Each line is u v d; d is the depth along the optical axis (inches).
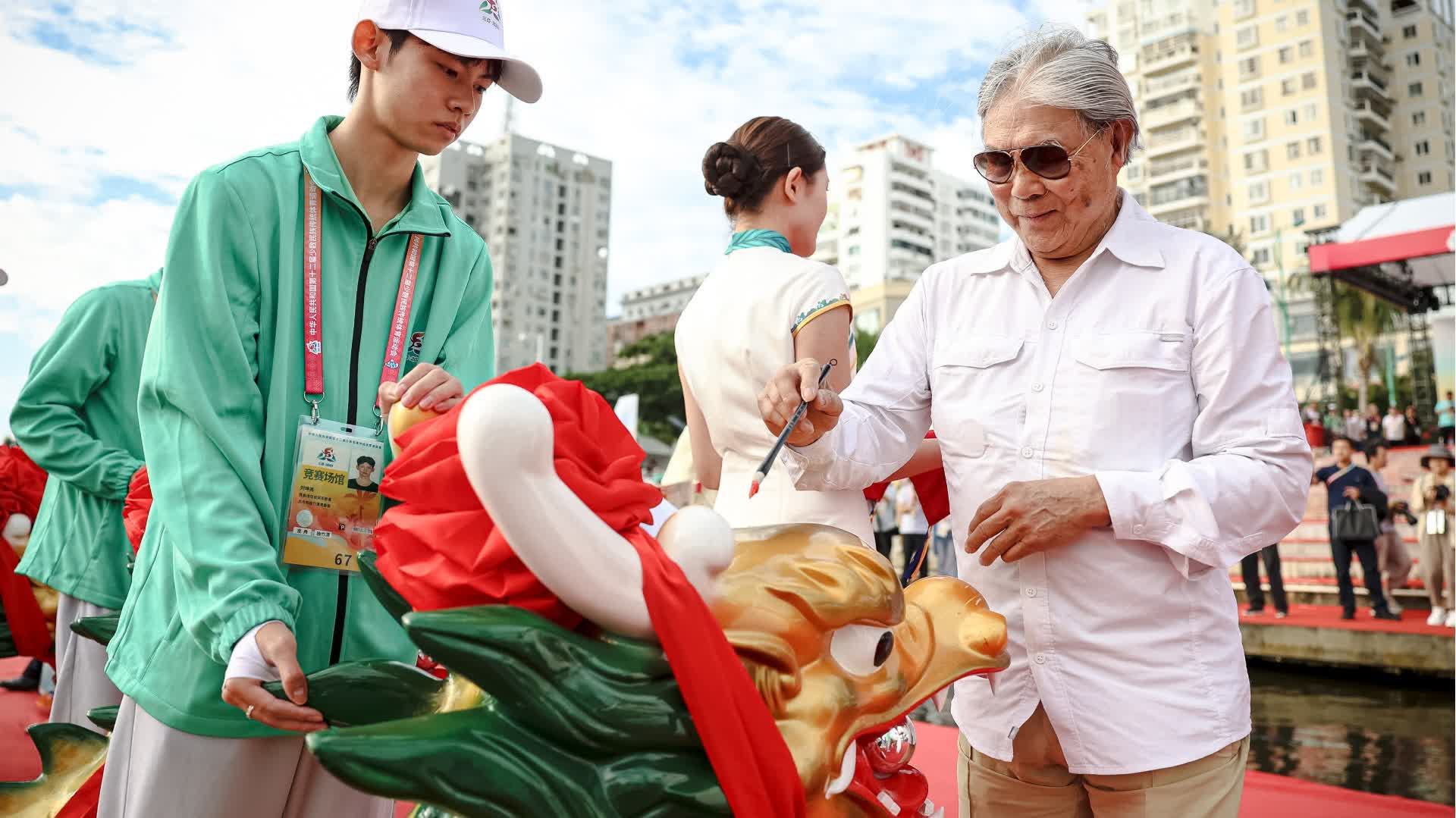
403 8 64.5
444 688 46.2
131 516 75.9
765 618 42.2
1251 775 135.5
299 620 65.0
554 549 36.7
